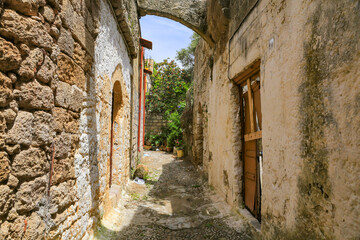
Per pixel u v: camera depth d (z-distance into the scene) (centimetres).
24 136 138
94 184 277
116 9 373
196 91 843
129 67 556
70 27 204
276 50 246
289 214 218
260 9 288
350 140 147
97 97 290
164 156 1181
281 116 235
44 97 158
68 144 201
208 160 591
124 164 502
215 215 383
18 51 135
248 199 362
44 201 158
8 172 126
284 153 228
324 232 170
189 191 548
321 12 177
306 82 194
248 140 368
